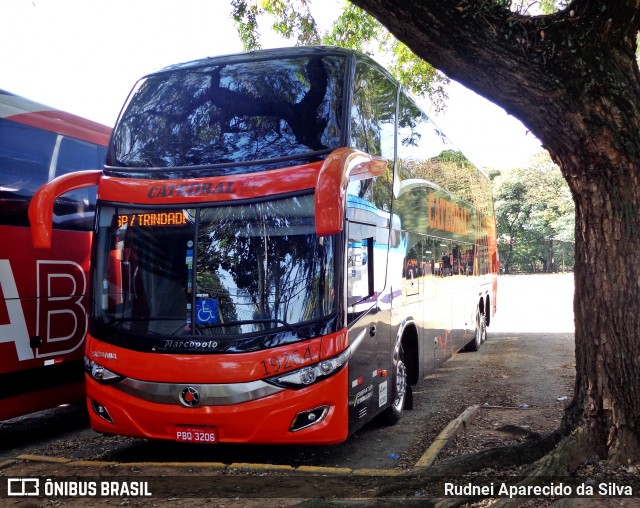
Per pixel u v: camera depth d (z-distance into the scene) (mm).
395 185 7637
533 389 9391
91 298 5992
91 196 8141
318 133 5910
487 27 4797
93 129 8391
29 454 6723
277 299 5516
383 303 6906
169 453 6590
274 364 5363
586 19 4723
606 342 5031
